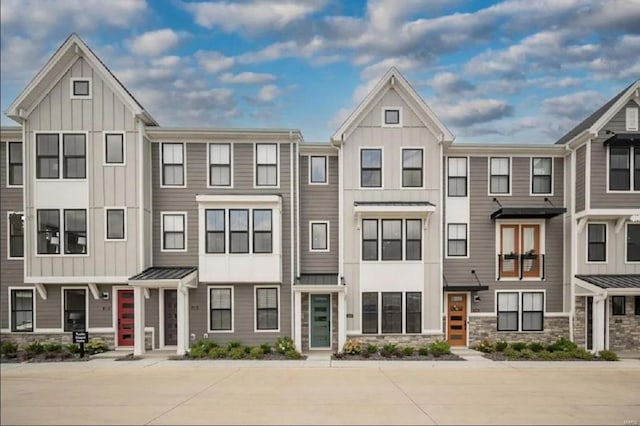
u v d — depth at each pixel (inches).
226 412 347.9
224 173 678.5
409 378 478.9
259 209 657.0
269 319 666.8
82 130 644.1
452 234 703.7
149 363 565.6
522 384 450.6
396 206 645.3
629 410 357.4
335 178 703.7
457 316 697.0
